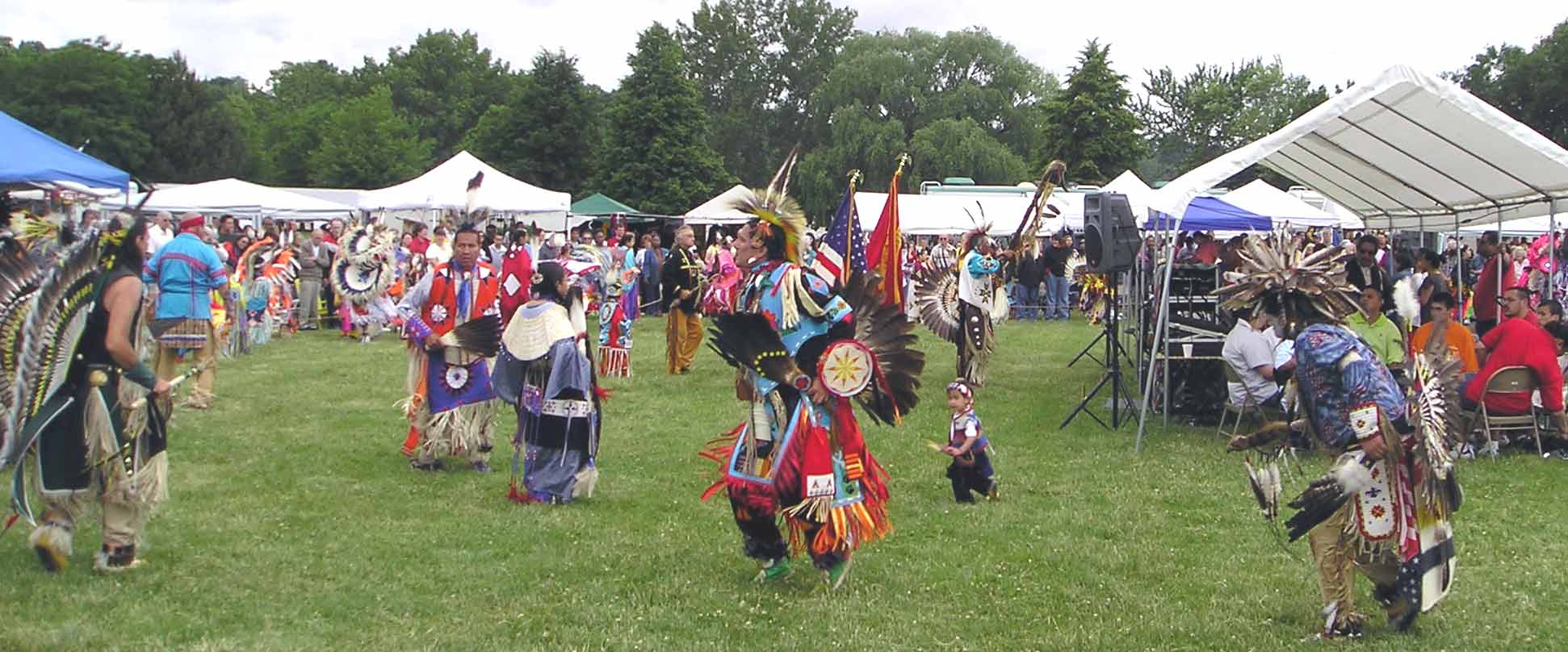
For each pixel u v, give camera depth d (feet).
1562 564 17.80
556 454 21.21
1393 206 42.91
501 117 159.33
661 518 20.34
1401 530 14.02
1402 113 27.32
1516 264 62.28
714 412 32.12
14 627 14.16
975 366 37.11
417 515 20.21
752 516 16.30
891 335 16.15
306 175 189.57
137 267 15.88
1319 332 13.96
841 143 152.87
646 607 15.58
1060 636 14.62
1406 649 14.05
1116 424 29.86
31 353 14.70
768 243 15.90
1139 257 37.88
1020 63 165.78
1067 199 74.23
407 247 58.90
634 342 52.21
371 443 26.68
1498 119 24.67
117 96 152.25
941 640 14.51
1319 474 23.77
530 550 18.17
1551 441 27.37
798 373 15.57
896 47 164.35
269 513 20.01
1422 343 29.07
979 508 21.47
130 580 16.06
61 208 36.35
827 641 14.39
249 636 14.24
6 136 33.55
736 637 14.57
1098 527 19.99
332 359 43.42
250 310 48.21
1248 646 14.32
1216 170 26.12
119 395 15.98
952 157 146.61
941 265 38.99
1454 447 14.48
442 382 23.26
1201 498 22.17
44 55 149.89
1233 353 27.50
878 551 18.47
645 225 112.06
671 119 143.13
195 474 23.17
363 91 246.68
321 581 16.46
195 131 158.51
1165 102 215.51
